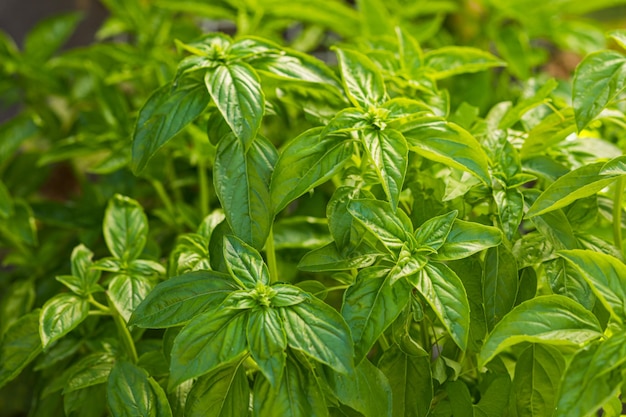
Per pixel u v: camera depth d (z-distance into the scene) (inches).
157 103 35.1
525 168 36.2
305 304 32.4
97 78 46.1
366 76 35.5
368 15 47.5
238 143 34.4
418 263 32.8
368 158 34.7
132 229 37.8
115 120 45.5
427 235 33.3
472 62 39.7
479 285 34.7
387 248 33.1
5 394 44.1
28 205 46.7
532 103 36.8
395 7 52.7
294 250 40.3
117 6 52.9
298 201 46.7
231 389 33.7
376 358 35.9
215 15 52.8
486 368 35.9
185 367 31.6
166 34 52.6
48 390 37.7
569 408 30.5
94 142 45.6
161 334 40.8
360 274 33.1
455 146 33.7
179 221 44.6
